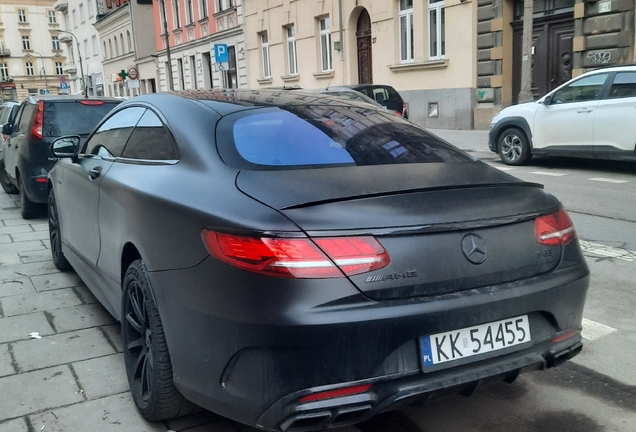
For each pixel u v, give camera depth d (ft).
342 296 7.18
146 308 9.34
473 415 9.96
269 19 90.17
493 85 56.18
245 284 7.36
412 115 65.36
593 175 32.86
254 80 97.76
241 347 7.42
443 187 8.48
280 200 7.83
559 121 34.53
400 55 67.36
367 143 9.91
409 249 7.54
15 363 11.95
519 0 53.62
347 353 7.15
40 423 9.70
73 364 11.86
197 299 7.98
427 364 7.48
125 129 12.45
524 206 8.66
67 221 15.46
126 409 10.10
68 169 14.92
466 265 7.82
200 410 9.64
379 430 9.59
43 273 18.08
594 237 20.40
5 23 301.02
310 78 82.69
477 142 49.57
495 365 7.99
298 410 7.15
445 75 60.75
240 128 9.69
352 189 8.11
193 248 8.14
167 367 8.88
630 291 15.35
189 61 120.26
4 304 15.39
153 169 10.21
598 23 46.75
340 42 74.95
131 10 145.59
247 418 7.56
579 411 9.96
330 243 7.27
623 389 10.62
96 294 13.21
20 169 25.53
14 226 25.38
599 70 33.01
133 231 9.86
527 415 9.90
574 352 8.82
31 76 310.65
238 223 7.64
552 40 51.96
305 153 9.25
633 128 31.07
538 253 8.51
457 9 58.13
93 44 191.52
